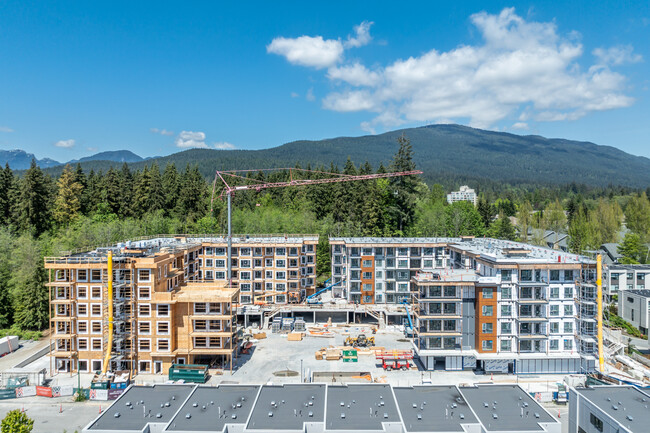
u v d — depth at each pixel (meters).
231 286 103.88
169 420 44.41
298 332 94.88
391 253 107.38
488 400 48.88
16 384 67.81
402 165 142.62
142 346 74.06
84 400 64.88
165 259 79.19
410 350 83.19
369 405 47.44
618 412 45.66
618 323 96.44
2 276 99.62
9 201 124.12
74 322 73.31
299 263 107.88
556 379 71.44
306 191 166.88
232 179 184.88
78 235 115.75
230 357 75.19
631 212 183.62
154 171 153.75
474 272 80.44
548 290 73.62
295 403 47.72
